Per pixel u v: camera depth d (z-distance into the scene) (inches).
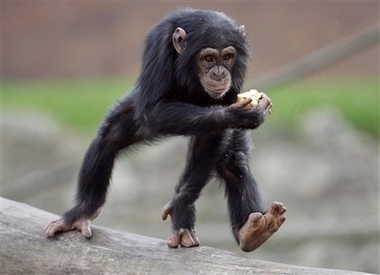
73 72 1576.0
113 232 409.4
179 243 391.5
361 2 1464.1
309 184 860.6
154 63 417.4
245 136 424.2
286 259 808.3
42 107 1130.0
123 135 441.4
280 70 685.3
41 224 423.5
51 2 1583.4
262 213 399.2
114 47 1555.1
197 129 389.4
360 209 842.2
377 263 798.5
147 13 1539.1
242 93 405.1
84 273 395.9
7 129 968.3
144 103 413.4
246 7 1480.1
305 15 1466.5
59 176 798.5
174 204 410.3
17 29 1598.2
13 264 411.5
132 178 879.7
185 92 422.3
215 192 840.9
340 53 668.7
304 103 1014.4
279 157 884.6
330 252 802.2
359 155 890.1
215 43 409.7
